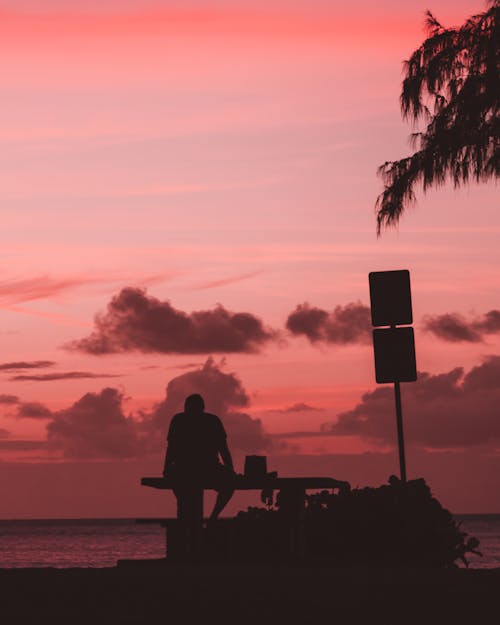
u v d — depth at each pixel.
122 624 10.02
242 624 9.99
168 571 14.09
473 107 22.88
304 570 14.47
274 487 16.34
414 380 16.77
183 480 16.00
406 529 17.17
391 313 16.80
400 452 17.20
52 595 11.38
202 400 16.20
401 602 10.86
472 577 12.82
